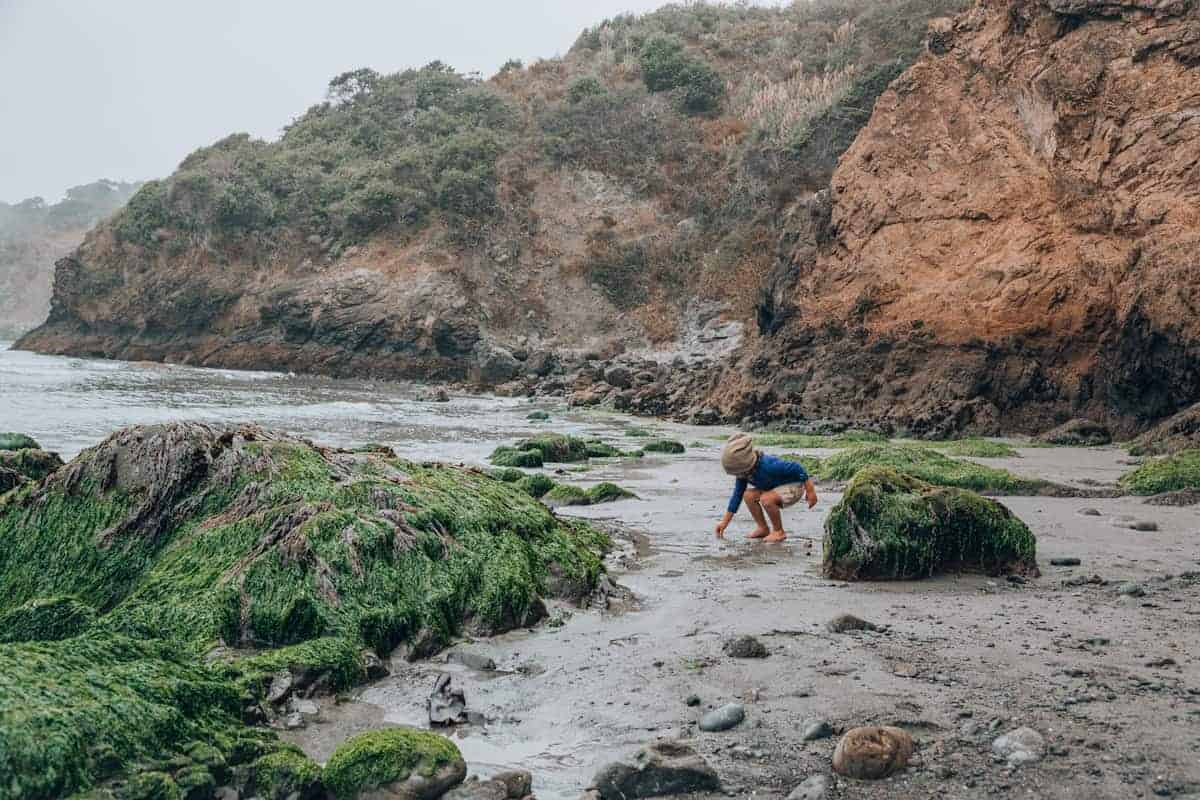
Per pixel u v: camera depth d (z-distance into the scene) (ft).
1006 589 21.84
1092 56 74.02
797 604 20.68
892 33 182.80
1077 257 69.92
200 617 17.79
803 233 94.99
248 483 21.49
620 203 171.94
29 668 12.21
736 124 181.78
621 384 117.60
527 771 12.69
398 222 170.60
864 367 78.95
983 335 72.02
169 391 105.50
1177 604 20.21
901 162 85.56
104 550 21.20
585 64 212.23
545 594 20.76
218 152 209.15
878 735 12.46
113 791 11.09
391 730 12.76
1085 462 49.52
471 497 22.20
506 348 144.36
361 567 18.76
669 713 14.55
